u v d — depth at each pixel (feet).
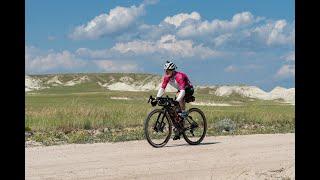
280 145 38.19
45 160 30.71
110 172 26.03
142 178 24.32
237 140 42.78
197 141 40.55
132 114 81.05
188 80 39.65
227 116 80.79
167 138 38.68
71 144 40.52
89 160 30.58
